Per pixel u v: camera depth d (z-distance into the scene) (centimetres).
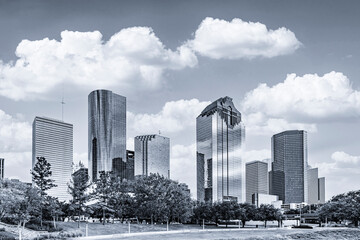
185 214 17638
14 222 11606
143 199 17175
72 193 14250
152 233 14400
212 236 13425
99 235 12975
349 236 15462
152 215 16900
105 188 16238
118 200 16588
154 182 17538
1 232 10512
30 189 11194
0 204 10212
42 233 11500
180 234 14388
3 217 11519
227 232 15775
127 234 13362
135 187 17512
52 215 13062
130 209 17362
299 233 14912
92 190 16575
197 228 18938
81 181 14425
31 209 10594
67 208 15338
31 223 12462
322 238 14512
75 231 12256
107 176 16425
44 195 13350
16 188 11281
